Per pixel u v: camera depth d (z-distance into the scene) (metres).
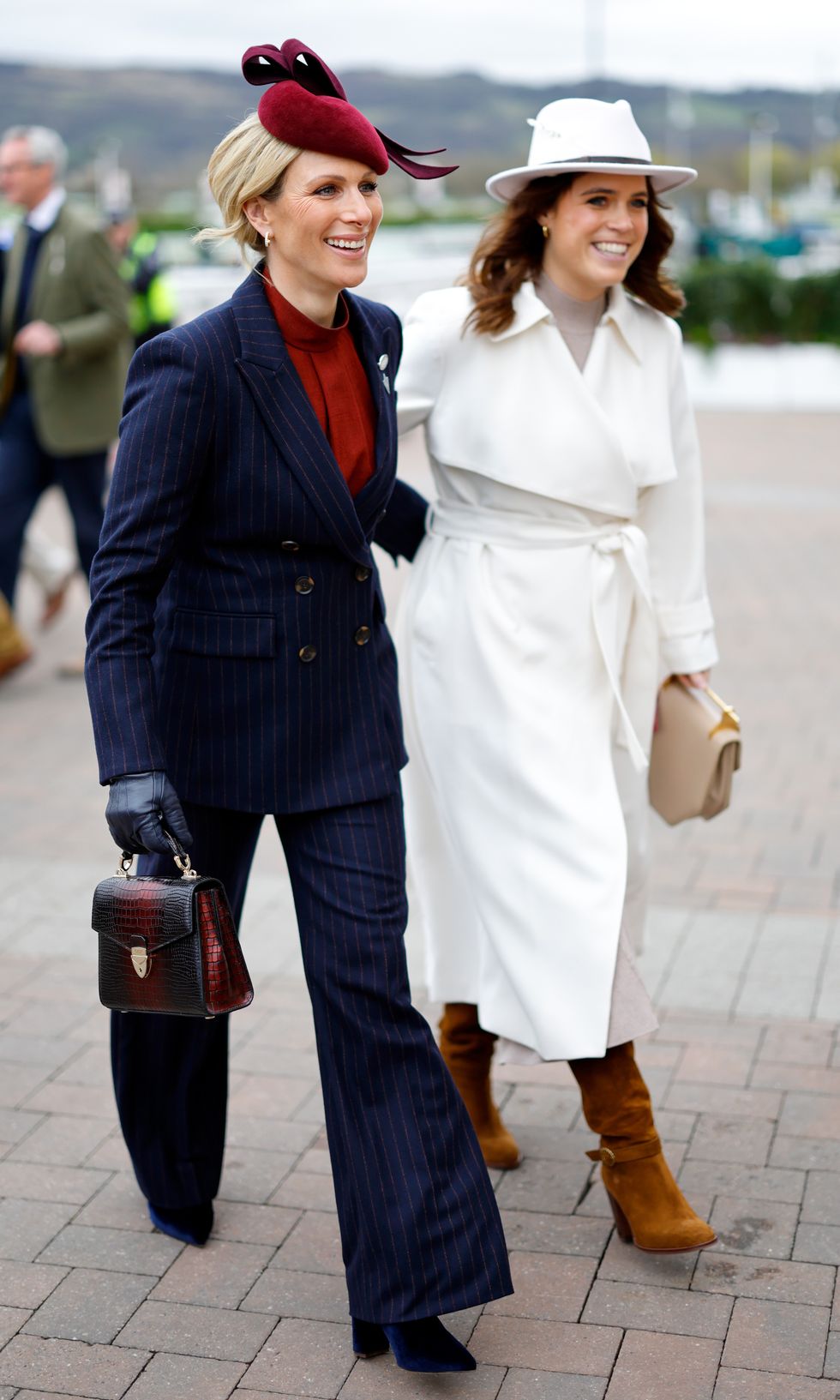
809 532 14.88
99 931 3.49
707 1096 4.89
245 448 3.46
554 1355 3.72
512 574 4.12
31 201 9.54
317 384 3.55
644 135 4.03
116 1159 4.65
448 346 4.13
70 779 8.33
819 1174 4.45
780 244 46.97
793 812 7.69
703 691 4.45
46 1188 4.50
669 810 4.48
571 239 4.00
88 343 9.40
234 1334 3.84
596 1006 3.92
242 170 3.41
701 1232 3.94
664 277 4.27
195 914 3.39
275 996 5.66
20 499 9.84
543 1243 4.18
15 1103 4.95
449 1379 3.65
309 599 3.58
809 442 21.02
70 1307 3.95
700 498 4.42
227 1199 4.43
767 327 27.28
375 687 3.75
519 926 4.02
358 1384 3.65
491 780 4.09
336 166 3.37
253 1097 4.96
